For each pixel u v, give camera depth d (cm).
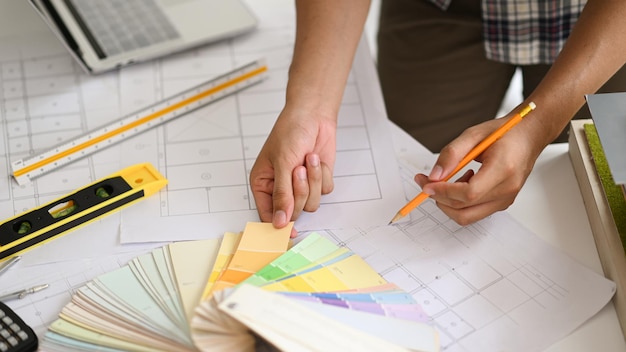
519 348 79
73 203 97
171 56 120
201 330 73
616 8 92
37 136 108
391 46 146
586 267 87
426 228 92
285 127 97
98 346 79
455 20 134
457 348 79
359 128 107
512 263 88
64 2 126
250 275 84
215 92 112
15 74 117
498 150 88
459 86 144
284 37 124
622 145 77
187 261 87
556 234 92
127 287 85
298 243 88
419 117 151
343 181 99
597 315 83
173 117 109
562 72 92
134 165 101
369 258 89
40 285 87
